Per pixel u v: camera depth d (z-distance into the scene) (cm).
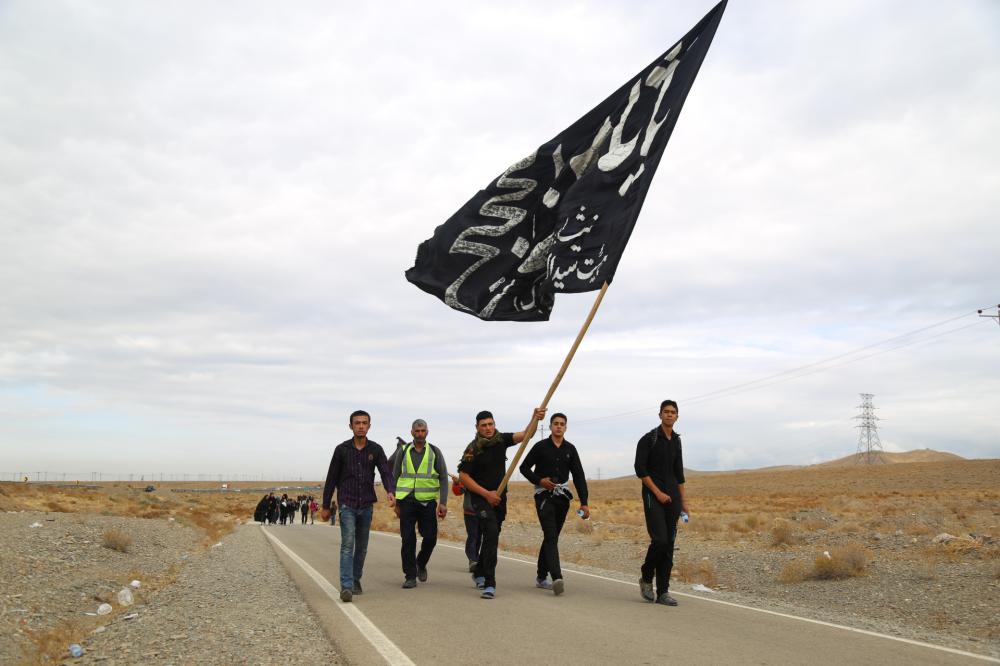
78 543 1557
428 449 1043
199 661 607
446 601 883
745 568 1475
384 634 675
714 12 934
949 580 1139
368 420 941
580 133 986
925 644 650
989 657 596
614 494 9550
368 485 938
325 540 2348
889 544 1658
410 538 1016
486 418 952
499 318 1010
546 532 948
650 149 912
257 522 4628
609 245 902
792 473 12238
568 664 559
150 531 2183
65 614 952
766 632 692
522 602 875
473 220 1005
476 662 566
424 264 1023
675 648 613
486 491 930
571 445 975
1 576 1084
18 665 665
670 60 958
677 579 1320
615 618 760
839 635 684
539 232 991
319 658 598
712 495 8219
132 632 757
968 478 8256
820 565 1283
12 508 2475
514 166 998
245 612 838
